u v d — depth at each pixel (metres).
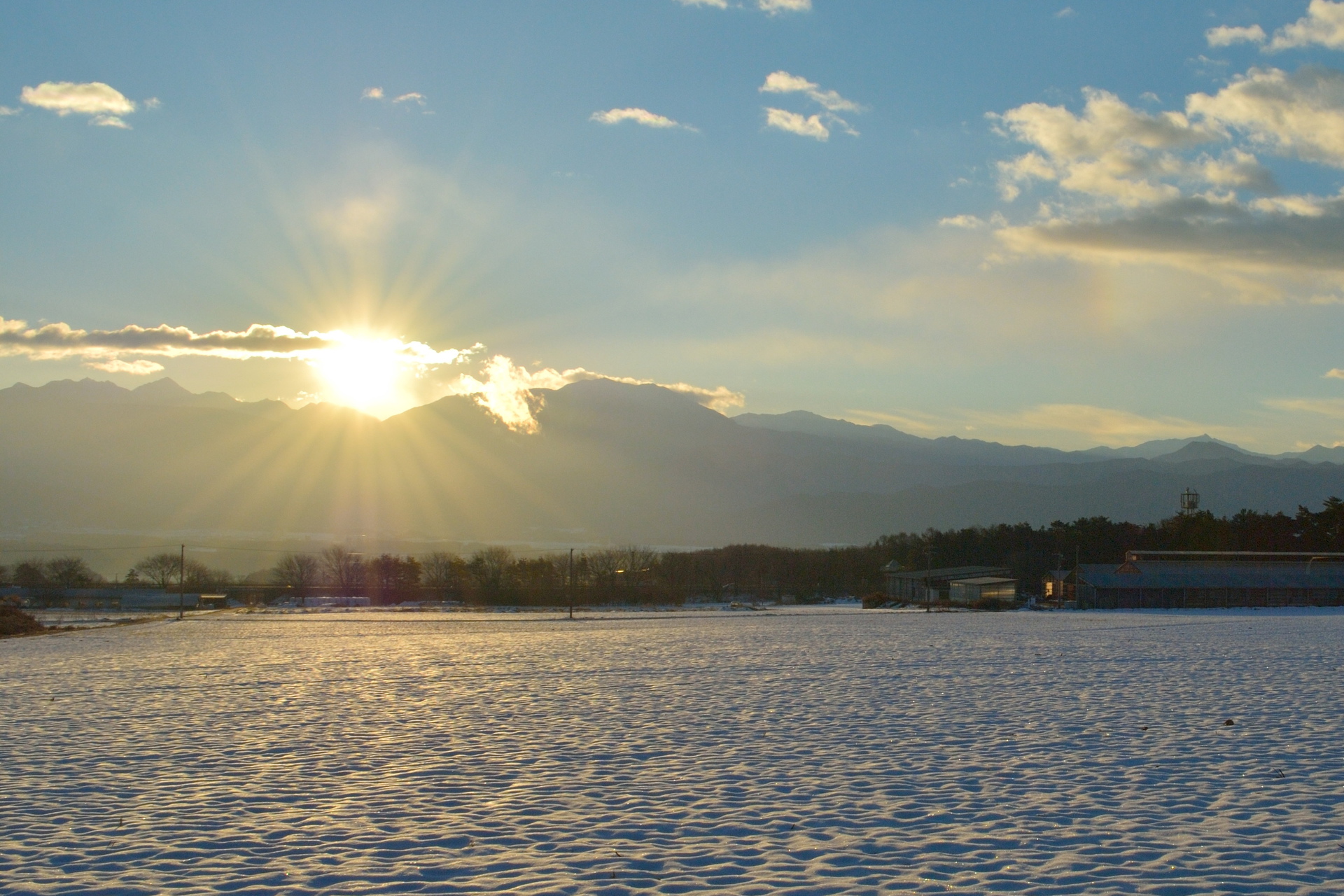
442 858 13.02
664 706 27.83
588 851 13.27
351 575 170.62
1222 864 12.53
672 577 162.38
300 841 13.84
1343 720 24.08
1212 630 67.94
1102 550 152.75
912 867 12.52
